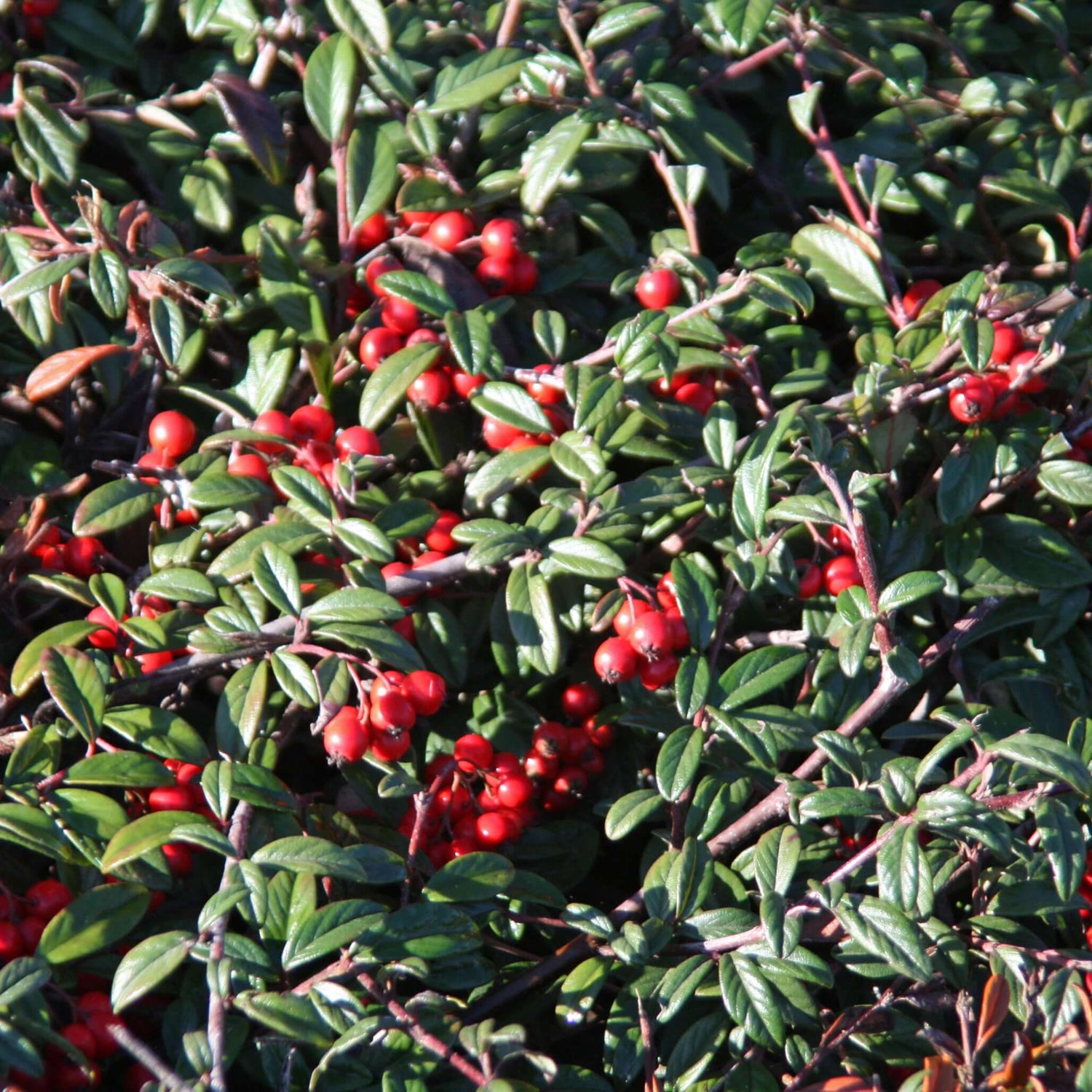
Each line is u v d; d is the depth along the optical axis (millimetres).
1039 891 803
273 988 790
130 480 823
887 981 811
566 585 833
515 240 849
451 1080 789
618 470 855
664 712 822
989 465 831
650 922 797
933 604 843
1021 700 835
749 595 838
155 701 821
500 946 804
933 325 849
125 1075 795
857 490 816
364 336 848
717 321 851
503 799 815
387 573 828
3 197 847
